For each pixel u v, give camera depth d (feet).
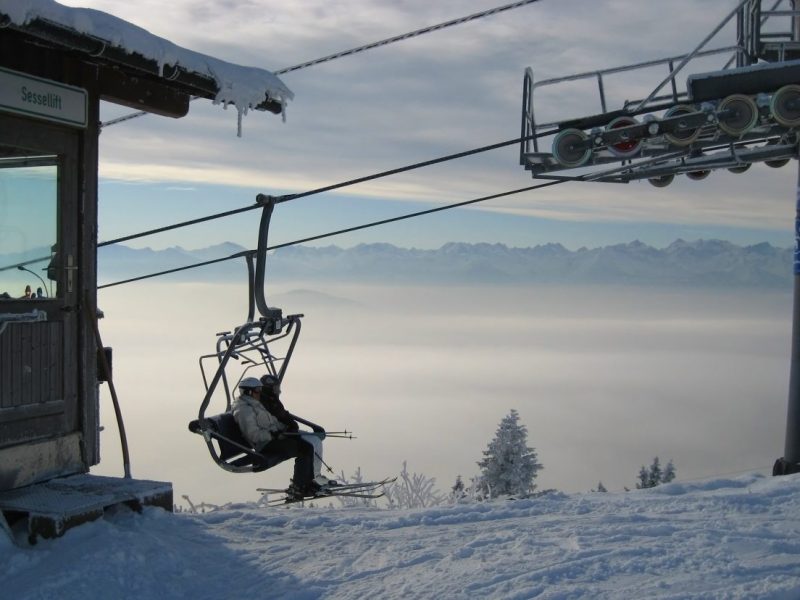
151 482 20.88
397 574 16.58
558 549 17.70
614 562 16.60
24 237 20.68
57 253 21.63
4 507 18.10
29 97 20.44
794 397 41.65
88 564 16.07
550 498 23.56
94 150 22.68
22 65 20.42
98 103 22.76
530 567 16.47
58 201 21.70
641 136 41.60
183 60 21.62
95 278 22.72
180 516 20.35
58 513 17.60
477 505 22.27
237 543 18.92
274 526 20.51
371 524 20.65
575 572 16.07
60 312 21.56
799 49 42.96
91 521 18.28
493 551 17.79
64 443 21.40
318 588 15.96
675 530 19.07
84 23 18.72
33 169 21.01
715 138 42.52
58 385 21.40
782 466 41.55
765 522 19.86
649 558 16.81
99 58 21.15
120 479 21.16
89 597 15.20
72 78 21.89
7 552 16.81
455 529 20.08
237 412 28.94
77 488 19.95
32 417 20.58
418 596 15.28
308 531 20.10
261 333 28.73
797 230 42.04
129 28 20.21
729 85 40.65
